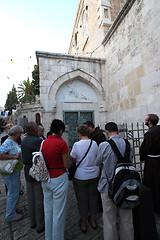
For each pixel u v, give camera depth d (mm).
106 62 7473
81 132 2176
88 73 7395
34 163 1745
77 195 2084
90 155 2047
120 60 6000
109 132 1824
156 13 3859
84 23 11422
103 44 7695
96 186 2107
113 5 8305
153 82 4086
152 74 4113
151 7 4035
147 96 4367
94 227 2107
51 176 1762
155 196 2430
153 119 2600
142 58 4547
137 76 4855
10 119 18906
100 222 2262
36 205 2117
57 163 1793
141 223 1728
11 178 2355
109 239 1576
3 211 2713
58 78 6918
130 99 5324
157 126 2516
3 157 2201
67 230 2115
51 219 1806
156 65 3939
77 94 7500
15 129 2453
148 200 1777
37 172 1674
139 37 4668
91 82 7480
